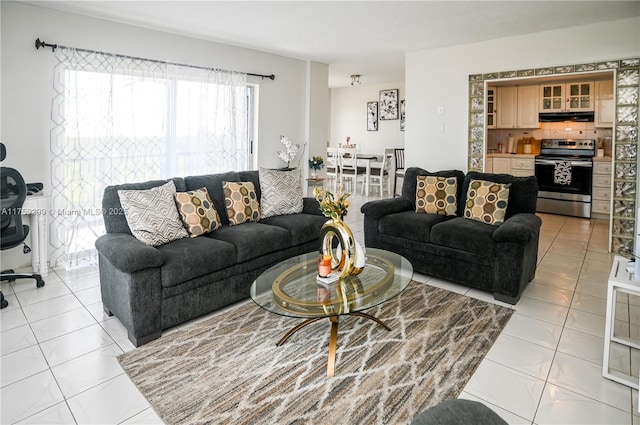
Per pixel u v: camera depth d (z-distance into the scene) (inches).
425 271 145.3
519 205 146.2
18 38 139.6
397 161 335.3
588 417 73.9
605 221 238.7
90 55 154.9
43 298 127.6
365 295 91.3
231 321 112.7
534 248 136.0
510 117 284.8
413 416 74.0
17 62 139.9
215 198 149.0
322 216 159.9
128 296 97.2
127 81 166.1
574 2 143.9
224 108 201.9
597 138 258.4
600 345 99.0
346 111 404.2
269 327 109.1
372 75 315.3
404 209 167.6
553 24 171.8
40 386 83.0
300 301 88.8
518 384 83.6
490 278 128.3
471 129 210.2
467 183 159.9
